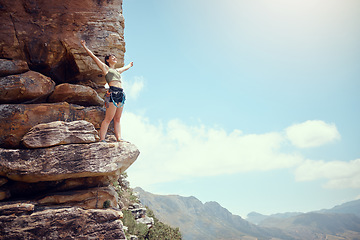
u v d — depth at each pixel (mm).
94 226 6094
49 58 7672
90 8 8078
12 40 7324
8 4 7371
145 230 23859
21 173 6047
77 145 6516
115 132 7570
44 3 7695
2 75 7125
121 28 8391
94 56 7320
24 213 5828
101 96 8773
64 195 6500
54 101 7734
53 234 5777
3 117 6656
